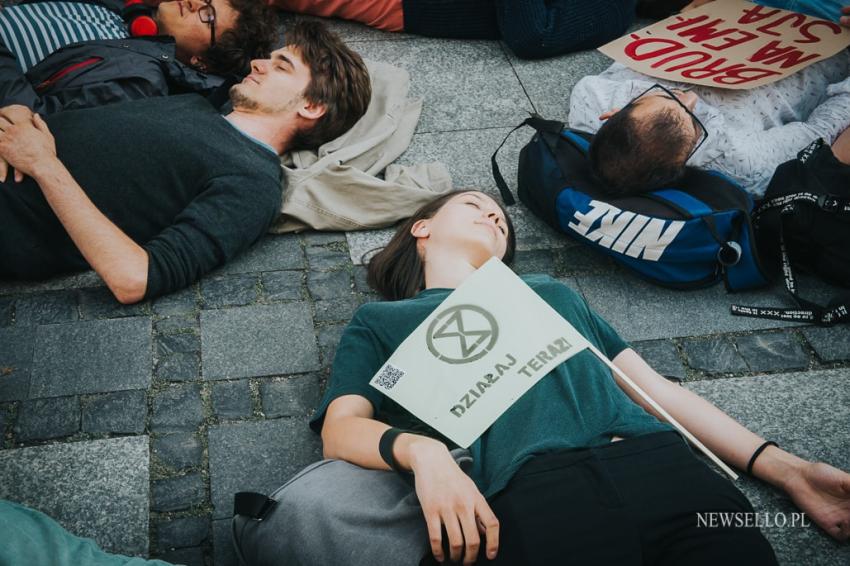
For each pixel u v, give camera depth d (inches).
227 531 91.0
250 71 149.6
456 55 167.3
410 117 148.2
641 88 139.5
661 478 76.7
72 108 130.1
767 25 147.9
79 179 116.8
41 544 74.1
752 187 131.2
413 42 170.6
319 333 113.0
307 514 79.8
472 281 93.9
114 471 95.5
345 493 81.1
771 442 95.2
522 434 81.7
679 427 88.1
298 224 127.6
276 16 165.5
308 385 106.4
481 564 73.7
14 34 139.3
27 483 93.7
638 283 124.0
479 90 158.6
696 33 148.0
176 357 108.0
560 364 87.3
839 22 146.9
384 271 113.4
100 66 134.0
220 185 118.2
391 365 89.3
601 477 76.1
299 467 97.7
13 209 113.3
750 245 118.0
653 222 118.0
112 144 118.3
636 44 147.1
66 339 109.0
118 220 118.0
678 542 74.2
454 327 90.9
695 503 75.1
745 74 137.6
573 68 165.2
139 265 111.4
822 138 124.7
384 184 129.6
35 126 116.8
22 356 106.4
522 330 89.7
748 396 108.3
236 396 104.4
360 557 76.8
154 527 91.1
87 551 75.4
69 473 94.9
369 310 95.3
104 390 103.6
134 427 100.0
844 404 107.9
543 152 129.3
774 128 135.5
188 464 96.9
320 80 133.8
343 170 130.3
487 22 168.9
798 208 119.6
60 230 115.5
